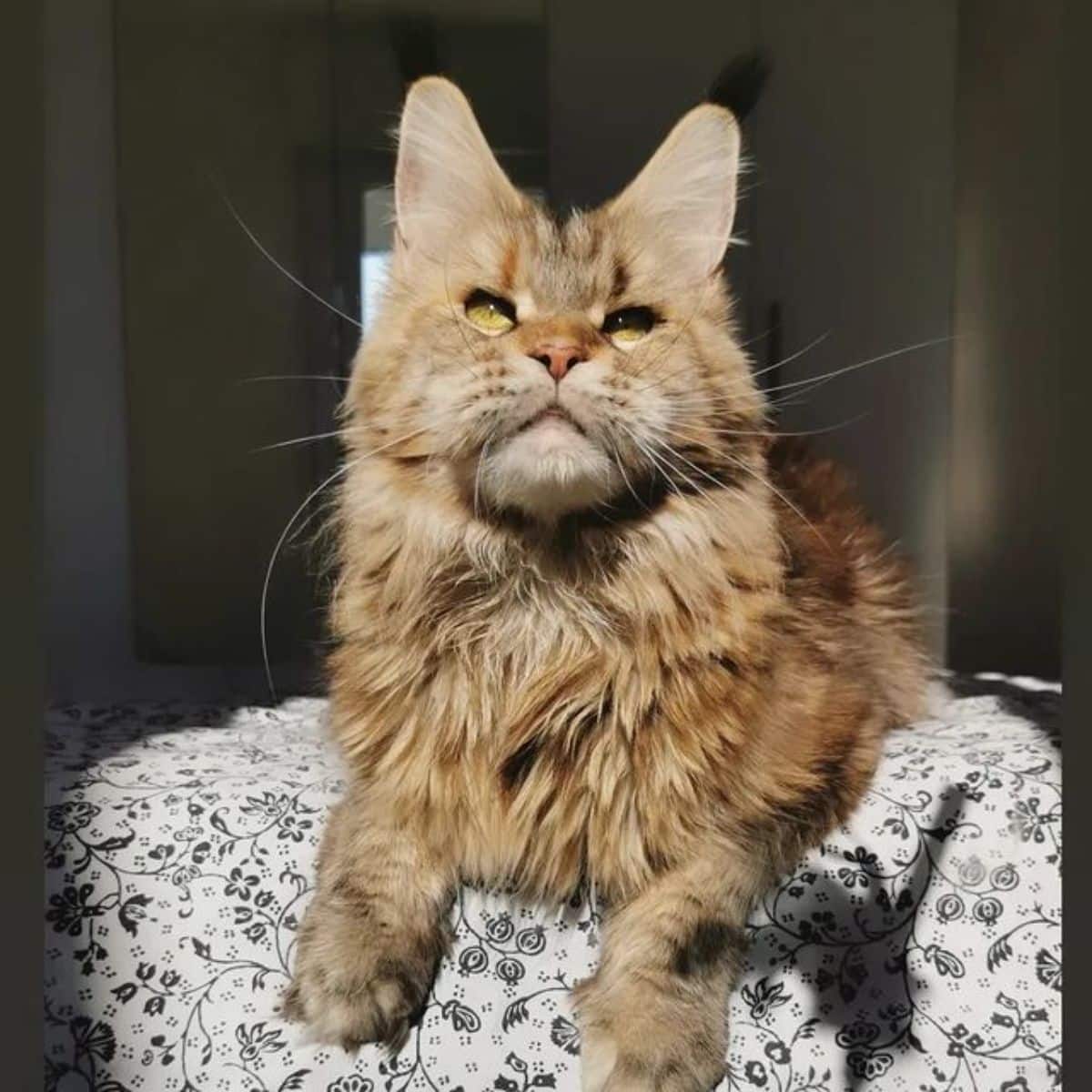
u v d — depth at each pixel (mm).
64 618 825
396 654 425
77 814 442
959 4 833
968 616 844
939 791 454
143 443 835
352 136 833
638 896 420
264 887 436
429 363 422
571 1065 413
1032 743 492
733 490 444
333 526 578
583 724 416
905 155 849
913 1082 420
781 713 437
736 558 434
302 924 425
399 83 744
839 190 853
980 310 839
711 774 416
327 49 828
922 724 553
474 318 436
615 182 846
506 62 837
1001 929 435
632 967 401
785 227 854
